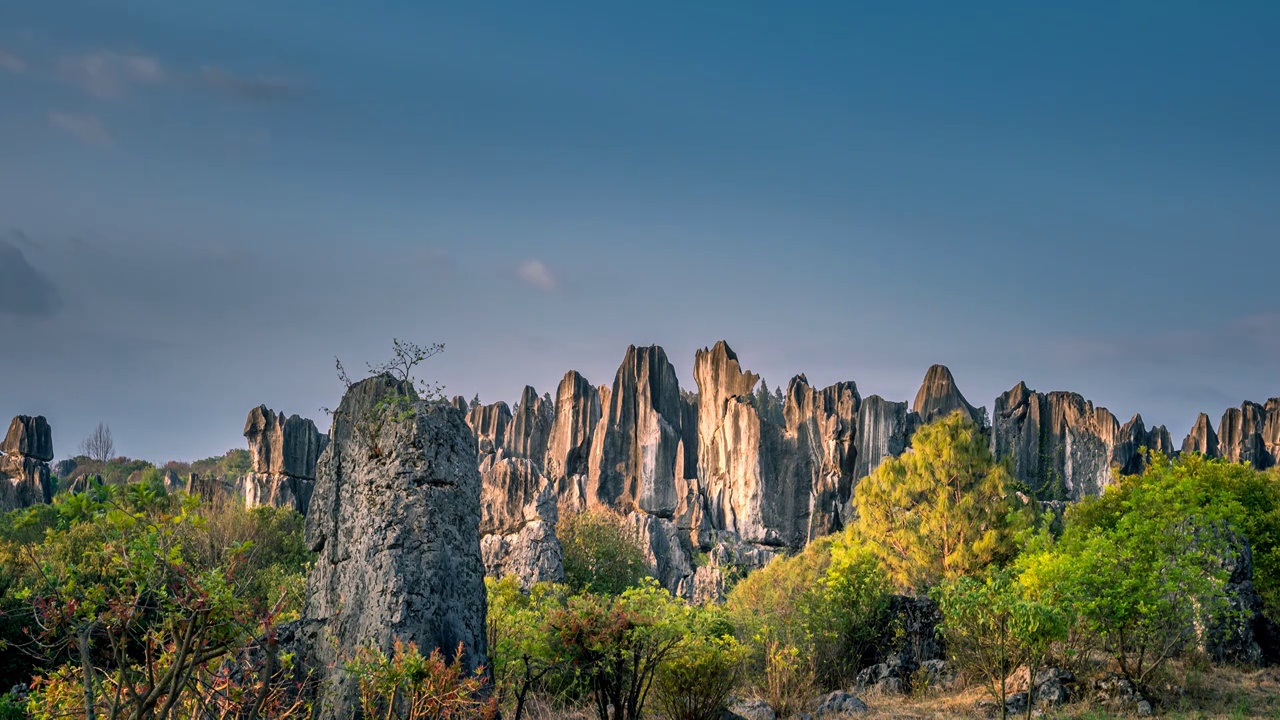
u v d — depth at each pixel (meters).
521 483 65.88
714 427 123.44
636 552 64.12
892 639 23.98
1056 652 20.45
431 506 14.20
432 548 13.98
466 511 14.59
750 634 25.02
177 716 9.90
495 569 55.06
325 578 15.11
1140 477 31.64
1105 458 111.44
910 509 35.94
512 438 137.75
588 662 16.11
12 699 10.97
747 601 31.20
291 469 117.62
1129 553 19.30
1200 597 20.62
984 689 20.11
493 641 17.39
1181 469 31.19
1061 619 16.67
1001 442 114.00
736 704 19.64
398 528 14.02
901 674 22.53
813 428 116.69
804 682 21.78
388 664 11.08
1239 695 18.64
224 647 8.29
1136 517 20.30
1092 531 21.67
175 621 8.40
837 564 25.30
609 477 122.94
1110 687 18.53
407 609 13.51
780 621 24.84
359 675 11.23
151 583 7.83
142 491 7.80
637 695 16.28
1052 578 19.52
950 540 34.09
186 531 8.49
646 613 16.72
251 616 8.44
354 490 14.82
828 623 24.00
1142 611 18.45
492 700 12.17
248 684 10.72
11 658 31.73
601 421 126.12
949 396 116.44
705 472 122.94
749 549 105.81
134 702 7.94
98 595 7.83
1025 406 115.69
